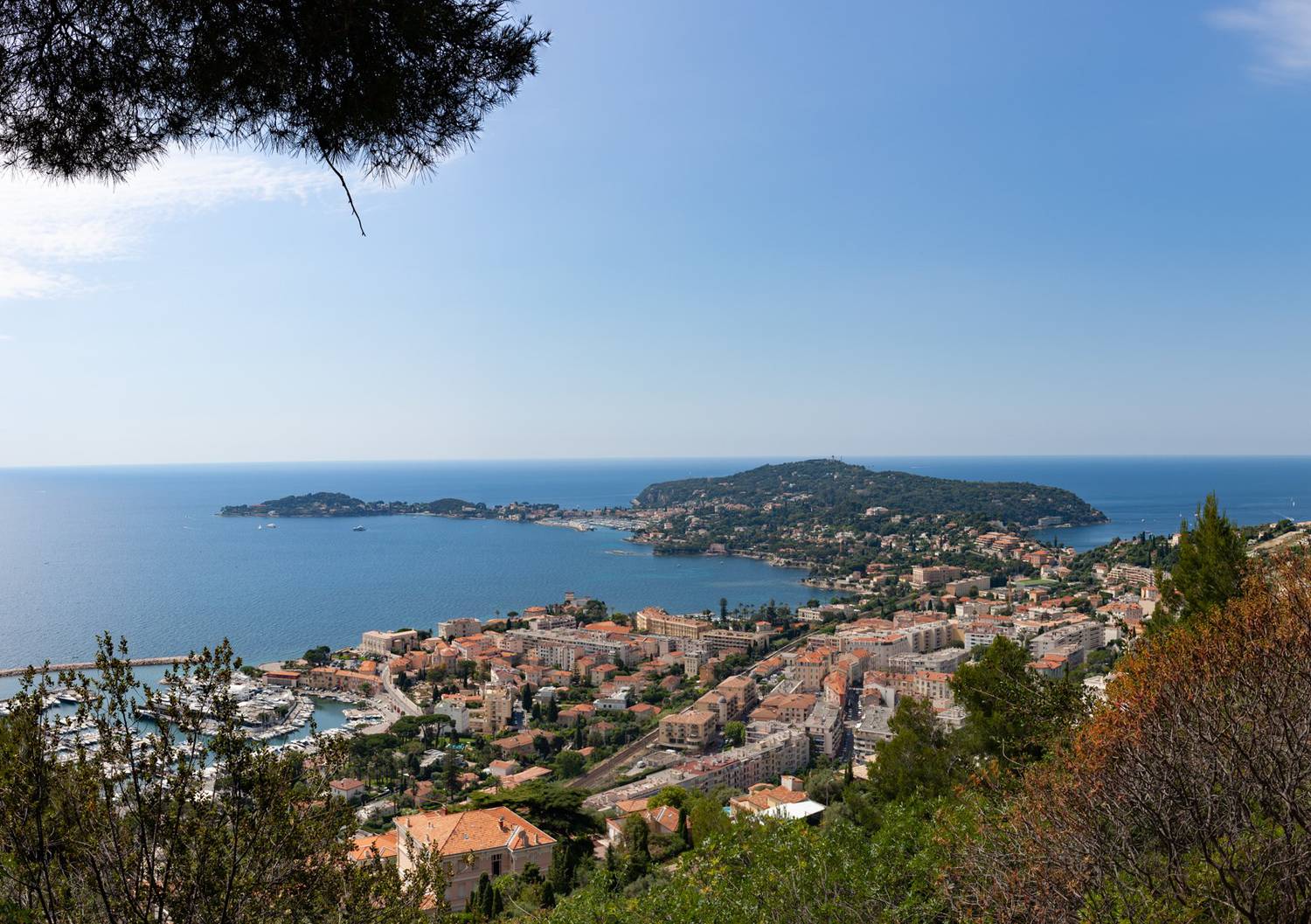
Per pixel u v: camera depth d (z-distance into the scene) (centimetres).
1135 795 696
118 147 577
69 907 668
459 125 611
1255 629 749
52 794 655
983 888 813
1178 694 722
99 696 691
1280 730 677
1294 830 657
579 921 1411
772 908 1130
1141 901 671
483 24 575
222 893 704
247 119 595
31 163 573
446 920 956
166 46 553
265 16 551
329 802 809
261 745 754
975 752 2047
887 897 1071
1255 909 641
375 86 566
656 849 3894
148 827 673
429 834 3331
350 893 815
